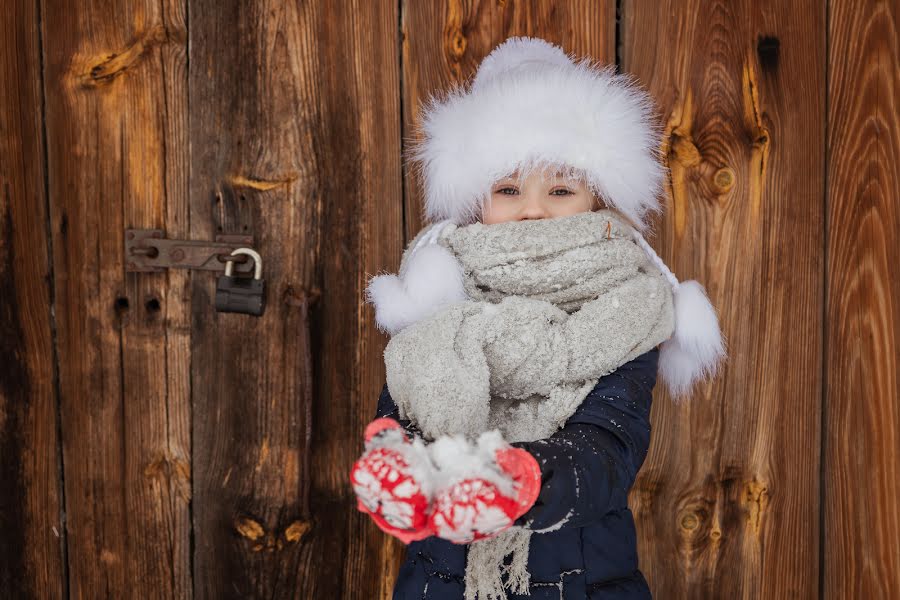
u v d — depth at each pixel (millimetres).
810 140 1162
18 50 1110
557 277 883
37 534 1161
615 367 855
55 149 1127
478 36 1152
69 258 1142
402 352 836
